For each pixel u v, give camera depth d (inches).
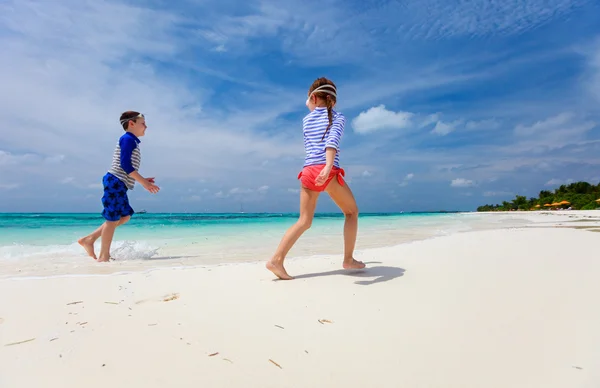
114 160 184.4
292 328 73.5
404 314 81.2
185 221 624.4
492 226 418.3
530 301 88.7
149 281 114.9
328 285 108.4
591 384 51.0
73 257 188.7
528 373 54.6
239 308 86.4
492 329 71.7
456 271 123.6
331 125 120.0
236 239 289.1
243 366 57.6
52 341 66.6
